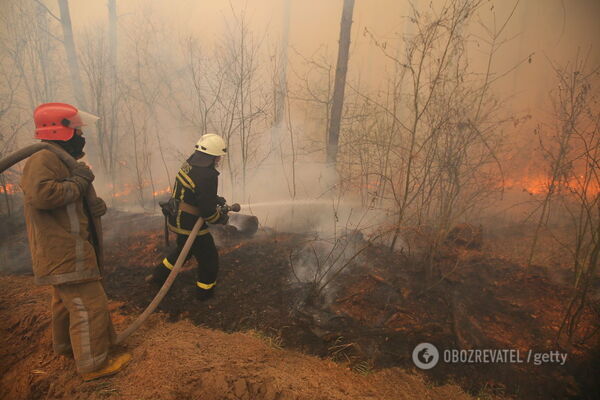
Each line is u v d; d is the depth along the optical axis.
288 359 2.39
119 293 2.98
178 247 2.83
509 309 2.87
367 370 2.35
